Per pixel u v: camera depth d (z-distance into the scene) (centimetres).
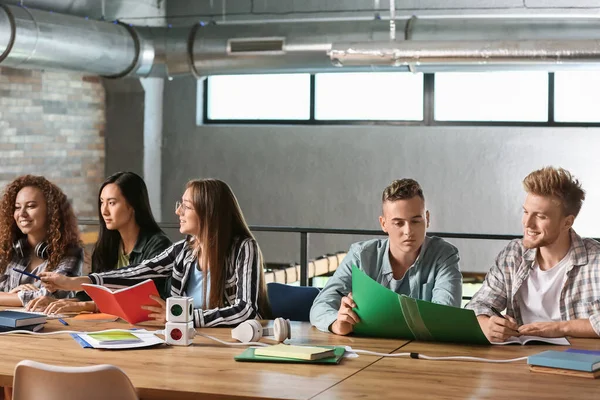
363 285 285
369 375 235
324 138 907
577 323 281
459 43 673
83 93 891
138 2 880
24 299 363
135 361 252
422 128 881
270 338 289
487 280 316
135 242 387
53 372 221
